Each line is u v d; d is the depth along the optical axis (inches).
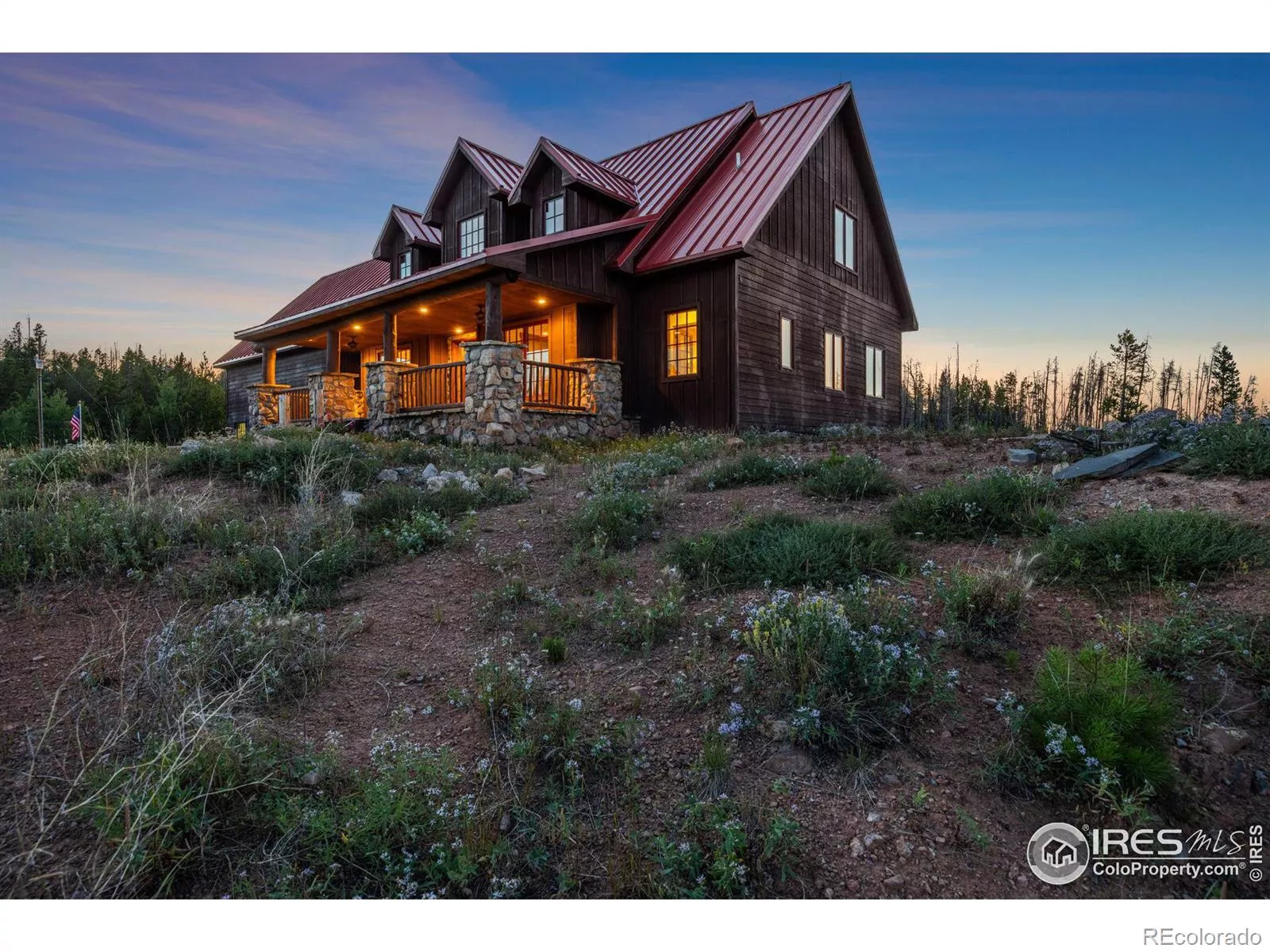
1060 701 112.2
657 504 256.4
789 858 95.0
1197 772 106.2
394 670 149.3
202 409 1931.6
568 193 580.4
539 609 177.5
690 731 122.0
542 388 498.3
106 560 196.7
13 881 90.0
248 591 185.5
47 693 133.1
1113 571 163.0
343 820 101.7
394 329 580.7
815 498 259.8
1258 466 215.2
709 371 531.5
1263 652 126.0
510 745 118.3
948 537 204.2
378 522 244.1
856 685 124.6
